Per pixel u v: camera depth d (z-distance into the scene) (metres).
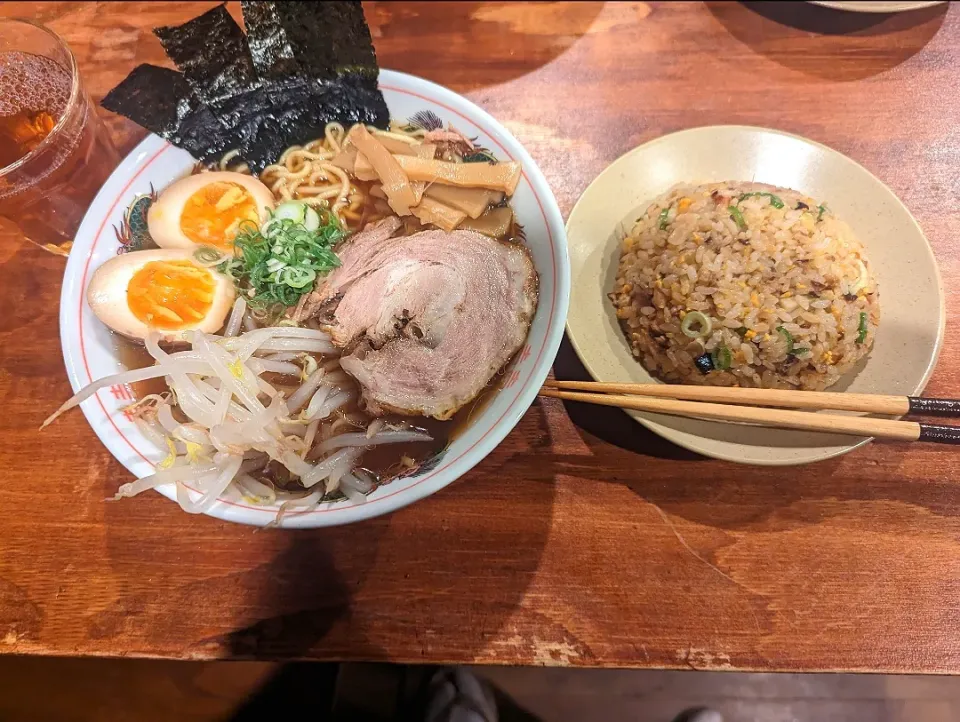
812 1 0.36
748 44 0.38
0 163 0.32
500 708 0.37
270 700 0.37
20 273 0.34
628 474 0.30
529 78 0.37
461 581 0.28
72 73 0.32
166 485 0.26
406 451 0.28
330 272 0.32
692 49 0.38
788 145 0.33
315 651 0.28
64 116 0.31
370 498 0.25
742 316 0.30
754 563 0.28
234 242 0.31
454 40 0.38
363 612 0.28
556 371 0.32
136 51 0.38
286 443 0.28
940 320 0.29
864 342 0.30
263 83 0.33
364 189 0.34
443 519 0.29
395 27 0.38
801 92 0.36
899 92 0.36
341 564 0.29
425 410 0.29
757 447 0.28
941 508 0.29
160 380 0.30
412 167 0.32
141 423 0.28
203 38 0.33
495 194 0.31
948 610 0.27
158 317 0.30
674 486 0.30
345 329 0.31
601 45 0.38
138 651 0.28
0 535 0.29
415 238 0.32
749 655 0.27
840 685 0.37
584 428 0.31
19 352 0.32
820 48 0.37
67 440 0.31
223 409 0.28
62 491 0.30
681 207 0.32
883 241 0.32
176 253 0.31
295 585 0.29
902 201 0.34
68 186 0.32
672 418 0.29
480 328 0.29
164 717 0.38
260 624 0.28
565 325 0.28
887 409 0.27
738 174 0.34
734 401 0.28
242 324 0.32
